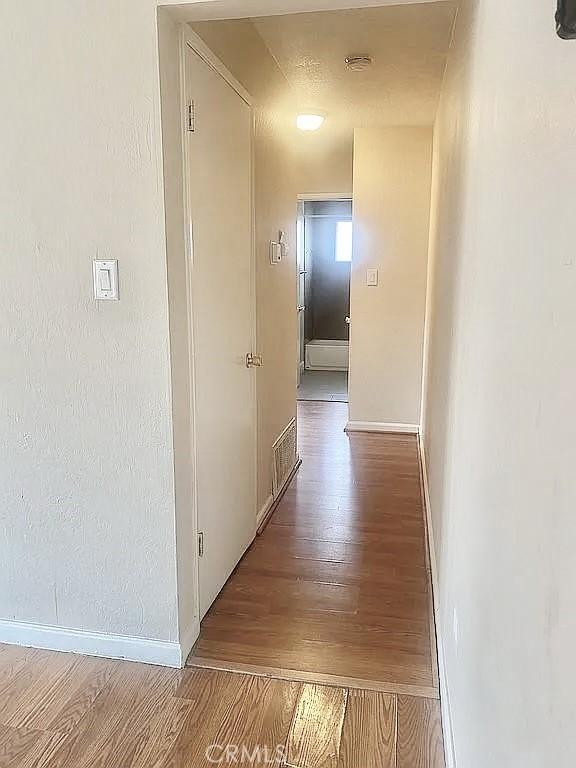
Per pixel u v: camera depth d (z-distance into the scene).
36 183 1.87
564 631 0.66
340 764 1.67
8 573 2.15
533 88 0.93
